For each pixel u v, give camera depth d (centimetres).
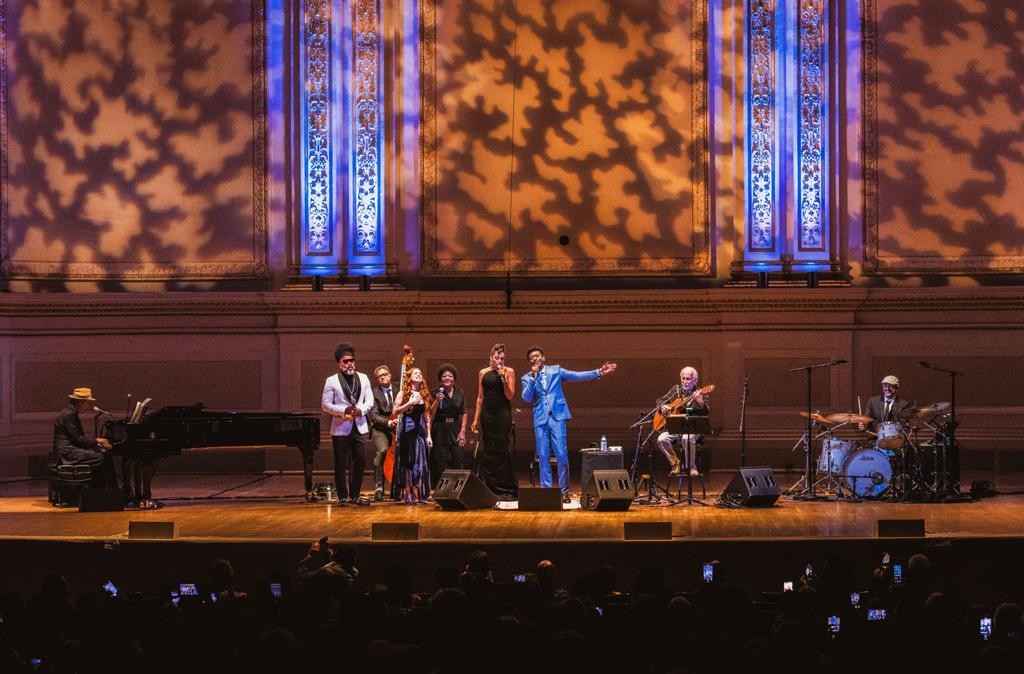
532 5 1814
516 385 1800
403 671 655
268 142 1812
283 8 1814
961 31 1788
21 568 1200
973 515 1324
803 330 1777
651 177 1812
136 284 1816
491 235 1819
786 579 1159
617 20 1812
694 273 1805
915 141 1794
